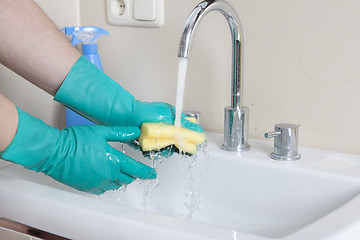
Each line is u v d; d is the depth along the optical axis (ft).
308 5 2.66
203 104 3.18
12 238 2.16
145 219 1.82
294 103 2.84
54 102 3.52
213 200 2.78
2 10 2.24
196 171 2.81
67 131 2.31
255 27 2.86
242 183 2.68
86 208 1.93
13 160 2.08
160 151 2.35
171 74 3.24
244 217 2.67
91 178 2.25
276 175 2.56
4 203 2.16
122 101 2.42
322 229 1.74
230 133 2.77
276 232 2.51
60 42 2.38
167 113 2.43
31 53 2.29
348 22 2.56
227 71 3.03
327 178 2.41
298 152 2.74
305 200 2.49
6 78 3.28
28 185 2.19
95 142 2.24
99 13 3.43
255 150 2.79
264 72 2.89
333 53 2.64
